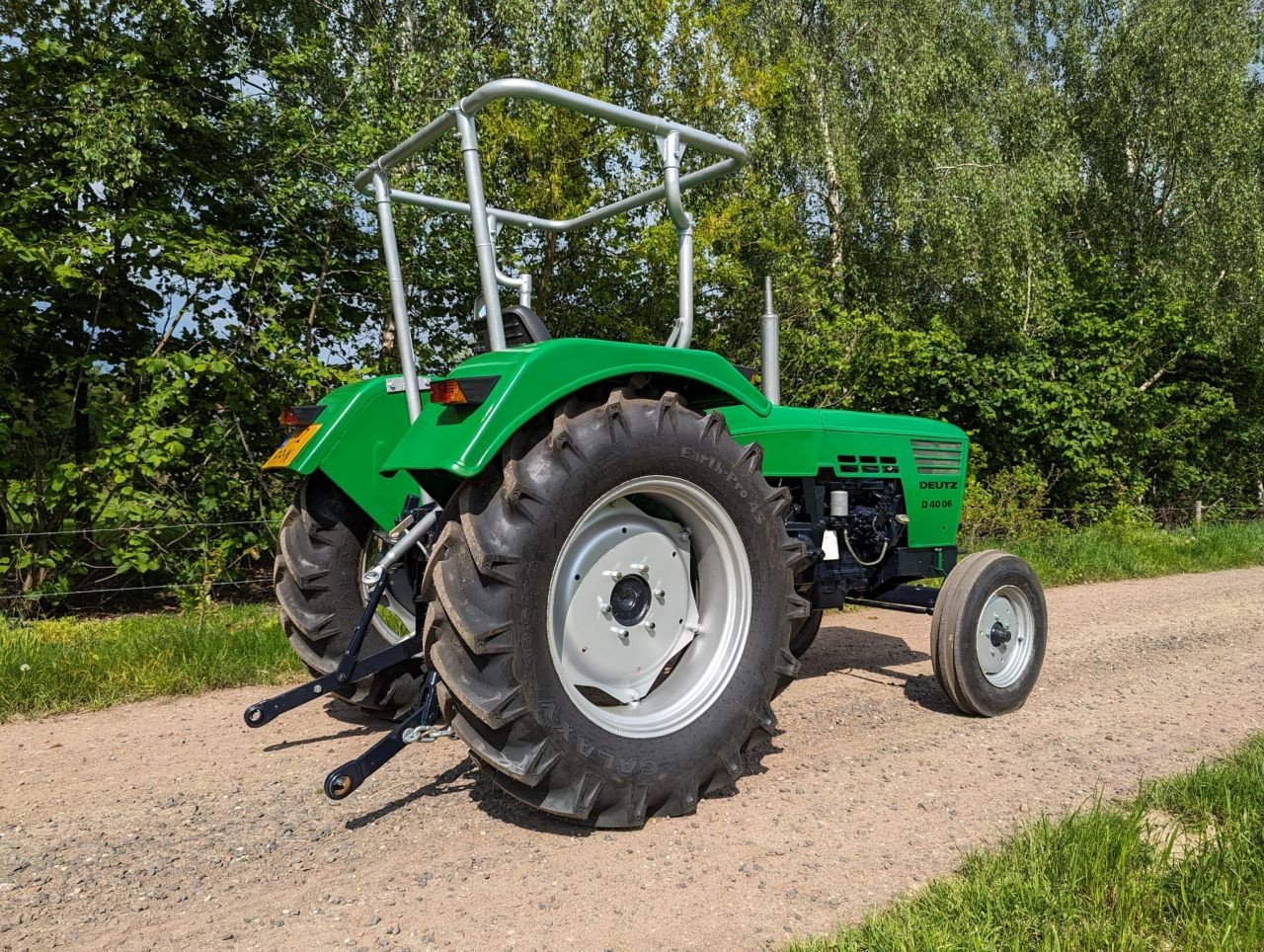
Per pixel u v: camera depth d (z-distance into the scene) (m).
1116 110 18.19
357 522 3.83
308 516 3.76
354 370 7.52
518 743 2.56
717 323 12.03
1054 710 4.16
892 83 15.12
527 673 2.55
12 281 6.25
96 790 3.09
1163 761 3.44
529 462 2.68
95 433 6.84
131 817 2.86
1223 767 3.12
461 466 2.49
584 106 2.93
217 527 6.95
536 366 2.66
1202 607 7.14
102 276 6.59
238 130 7.45
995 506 10.89
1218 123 16.94
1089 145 18.80
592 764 2.64
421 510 3.35
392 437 3.80
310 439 3.68
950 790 3.12
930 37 15.72
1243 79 17.22
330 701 4.20
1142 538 10.77
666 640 3.04
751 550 3.05
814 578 4.10
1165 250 17.77
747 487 3.06
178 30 7.23
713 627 3.09
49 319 6.59
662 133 3.12
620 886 2.41
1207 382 16.88
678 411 2.95
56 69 6.76
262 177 7.68
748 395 3.13
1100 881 2.24
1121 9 18.62
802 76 14.84
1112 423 14.27
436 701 2.87
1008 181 14.80
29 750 3.51
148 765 3.33
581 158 9.89
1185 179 17.30
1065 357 14.66
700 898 2.34
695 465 2.94
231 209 7.48
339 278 7.97
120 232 6.22
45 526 6.58
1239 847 2.39
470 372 2.78
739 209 11.38
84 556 6.69
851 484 4.34
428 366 8.33
